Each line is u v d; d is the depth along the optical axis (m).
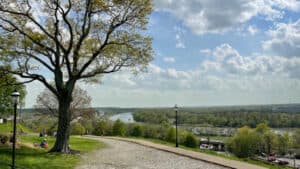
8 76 24.94
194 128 133.50
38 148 28.66
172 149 29.52
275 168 19.52
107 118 82.06
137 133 73.69
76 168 19.00
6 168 16.98
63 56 26.72
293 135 97.75
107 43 25.95
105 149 31.02
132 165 20.55
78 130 76.06
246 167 18.75
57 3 24.38
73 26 26.41
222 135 120.62
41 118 60.47
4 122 56.03
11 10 24.11
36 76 25.09
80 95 56.19
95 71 26.72
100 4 24.59
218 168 19.22
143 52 26.03
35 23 24.69
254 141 76.50
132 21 25.78
